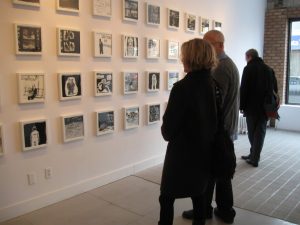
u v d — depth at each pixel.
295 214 2.71
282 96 6.62
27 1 2.54
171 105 1.78
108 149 3.41
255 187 3.32
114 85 3.38
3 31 2.44
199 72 1.82
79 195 3.11
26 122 2.63
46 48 2.72
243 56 6.01
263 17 6.70
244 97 4.00
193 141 1.80
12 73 2.53
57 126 2.89
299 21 6.51
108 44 3.24
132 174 3.71
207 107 1.81
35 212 2.74
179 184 1.83
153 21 3.75
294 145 5.15
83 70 3.05
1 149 2.51
